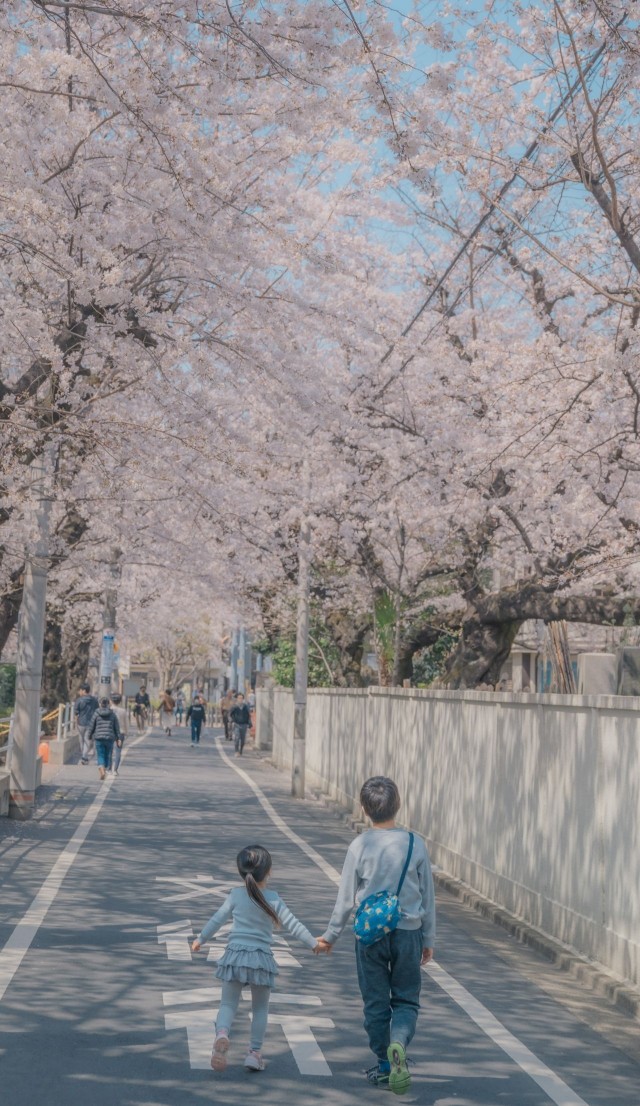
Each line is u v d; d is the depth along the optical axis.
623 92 13.84
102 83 11.04
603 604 20.83
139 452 16.22
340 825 20.75
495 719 13.64
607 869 9.78
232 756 42.22
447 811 15.98
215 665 110.50
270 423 20.38
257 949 6.42
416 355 21.50
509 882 12.62
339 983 8.84
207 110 11.96
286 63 10.75
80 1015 7.45
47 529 19.27
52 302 14.60
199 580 26.50
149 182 13.17
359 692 23.53
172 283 15.52
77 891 12.17
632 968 9.02
